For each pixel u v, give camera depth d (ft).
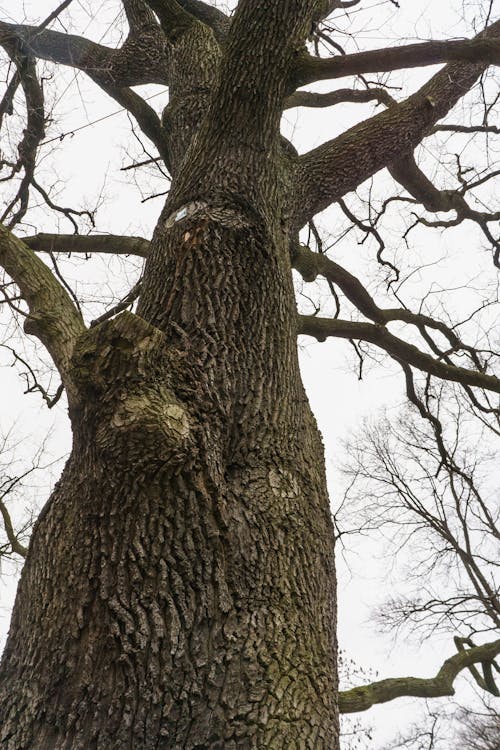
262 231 11.06
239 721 7.00
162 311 10.05
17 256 9.53
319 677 7.66
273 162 11.94
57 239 18.21
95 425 8.11
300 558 8.39
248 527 8.25
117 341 8.20
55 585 7.82
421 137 15.70
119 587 7.52
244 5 11.78
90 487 8.02
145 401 8.04
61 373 8.64
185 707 7.04
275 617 7.75
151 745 6.89
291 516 8.63
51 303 9.19
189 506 7.91
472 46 10.64
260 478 8.80
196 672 7.20
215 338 9.66
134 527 7.76
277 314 10.54
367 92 17.93
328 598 8.59
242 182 11.38
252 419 9.26
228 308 10.05
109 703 7.09
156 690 7.09
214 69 15.42
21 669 7.66
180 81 15.51
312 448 9.93
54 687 7.32
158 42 17.40
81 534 7.91
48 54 17.24
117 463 7.87
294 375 10.38
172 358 9.05
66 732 7.07
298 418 9.90
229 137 11.77
